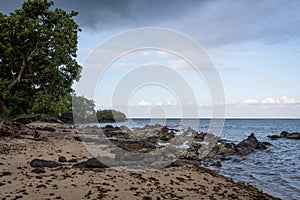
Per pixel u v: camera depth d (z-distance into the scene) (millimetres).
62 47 22578
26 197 8039
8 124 24391
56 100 23375
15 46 21828
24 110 26594
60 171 11805
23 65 22625
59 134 32281
